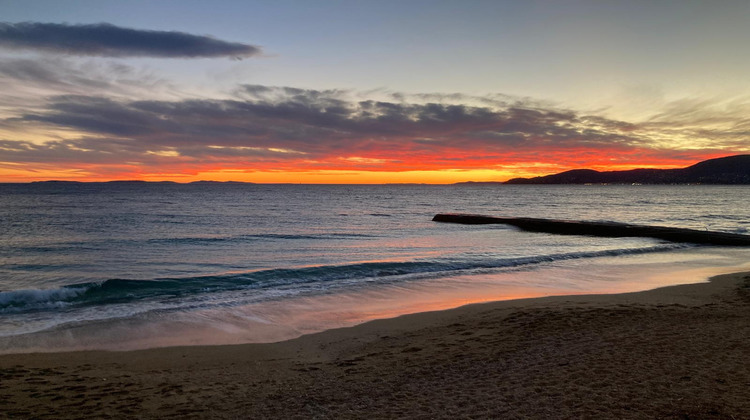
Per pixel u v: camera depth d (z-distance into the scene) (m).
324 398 6.21
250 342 9.55
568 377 6.47
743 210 66.06
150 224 40.25
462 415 5.34
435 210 68.88
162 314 11.82
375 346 9.02
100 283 15.15
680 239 28.22
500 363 7.41
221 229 37.25
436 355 8.15
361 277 17.19
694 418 4.91
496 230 37.69
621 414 5.12
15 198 87.75
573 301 12.55
